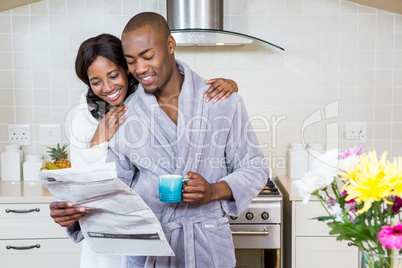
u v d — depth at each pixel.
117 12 3.00
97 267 1.86
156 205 1.57
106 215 1.44
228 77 3.04
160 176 1.44
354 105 3.05
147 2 3.00
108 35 1.79
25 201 2.60
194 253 1.56
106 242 1.52
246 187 1.58
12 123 3.06
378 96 3.04
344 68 3.03
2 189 2.77
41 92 3.05
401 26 3.00
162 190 1.42
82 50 1.76
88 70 1.76
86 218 1.48
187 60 3.03
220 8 2.73
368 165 1.05
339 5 3.00
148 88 1.51
